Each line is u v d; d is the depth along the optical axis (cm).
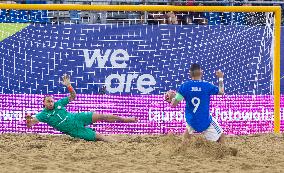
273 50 3284
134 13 3622
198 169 2020
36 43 3234
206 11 3219
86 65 3238
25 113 3212
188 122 2509
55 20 3475
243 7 3219
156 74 3253
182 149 2408
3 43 3225
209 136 2505
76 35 3241
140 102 3241
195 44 3275
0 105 3206
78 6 3158
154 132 3238
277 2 4244
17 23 3238
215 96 3262
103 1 4097
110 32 3247
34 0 4169
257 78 3303
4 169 1981
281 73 3378
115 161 2186
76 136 2894
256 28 3306
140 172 1945
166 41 3262
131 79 3244
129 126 3231
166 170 1991
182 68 3266
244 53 3300
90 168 2019
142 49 3253
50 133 3175
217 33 3288
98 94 3238
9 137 3005
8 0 4244
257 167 2103
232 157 2334
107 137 2889
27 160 2191
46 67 3234
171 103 2555
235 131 3275
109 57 3247
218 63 3288
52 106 2889
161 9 3181
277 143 2870
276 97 3253
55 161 2173
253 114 3288
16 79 3225
